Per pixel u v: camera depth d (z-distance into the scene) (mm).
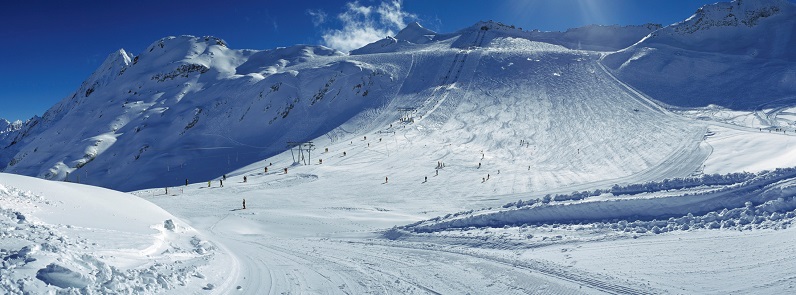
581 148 68375
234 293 11047
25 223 12125
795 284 9773
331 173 60469
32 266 8500
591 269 12477
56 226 12992
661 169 50781
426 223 21578
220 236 24812
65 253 9672
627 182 46719
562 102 99188
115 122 153375
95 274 9188
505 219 19297
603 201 17750
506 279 12438
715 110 82688
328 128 109688
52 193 17656
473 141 79688
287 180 56938
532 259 14094
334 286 12242
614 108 90938
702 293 10195
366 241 20391
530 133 81375
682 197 16625
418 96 116438
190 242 17562
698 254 12383
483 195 45562
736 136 59469
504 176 55531
